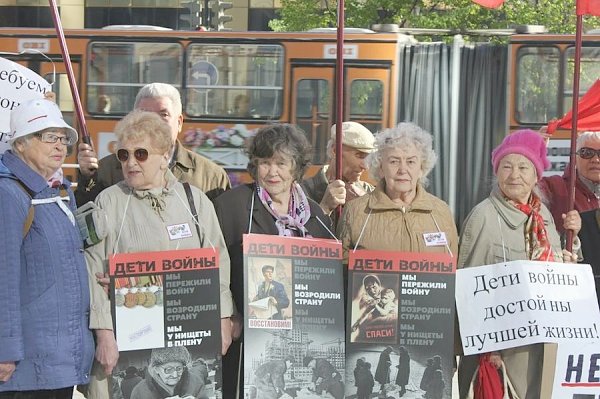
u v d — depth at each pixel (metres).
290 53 19.36
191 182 7.68
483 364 6.64
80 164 7.39
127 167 6.11
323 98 19.39
